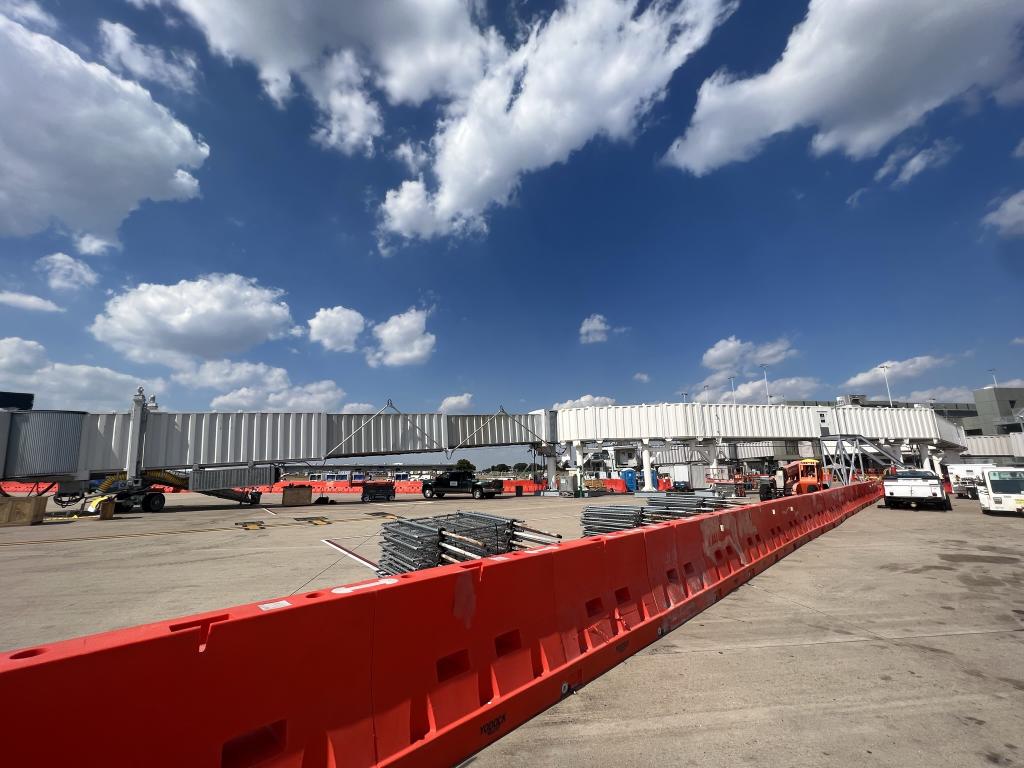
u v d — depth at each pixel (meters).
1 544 13.60
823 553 10.48
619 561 5.11
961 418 87.25
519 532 6.55
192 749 1.97
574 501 30.72
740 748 3.18
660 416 36.75
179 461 26.41
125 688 1.85
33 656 1.73
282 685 2.31
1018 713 3.65
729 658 4.73
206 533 15.75
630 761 3.03
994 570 8.70
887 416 41.94
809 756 3.10
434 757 2.82
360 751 2.51
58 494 24.72
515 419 37.00
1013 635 5.36
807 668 4.49
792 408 39.78
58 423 23.86
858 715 3.63
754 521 9.13
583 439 37.56
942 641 5.19
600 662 4.36
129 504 24.06
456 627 3.23
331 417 30.55
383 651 2.76
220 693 2.10
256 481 27.83
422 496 40.00
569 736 3.33
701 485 39.38
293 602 2.50
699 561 6.74
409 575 3.21
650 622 5.16
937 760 3.06
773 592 7.20
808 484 29.38
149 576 8.96
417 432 33.25
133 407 25.45
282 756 2.25
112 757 1.77
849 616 6.07
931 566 9.06
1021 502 18.08
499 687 3.37
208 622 2.19
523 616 3.78
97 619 6.39
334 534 15.29
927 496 20.83
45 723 1.65
